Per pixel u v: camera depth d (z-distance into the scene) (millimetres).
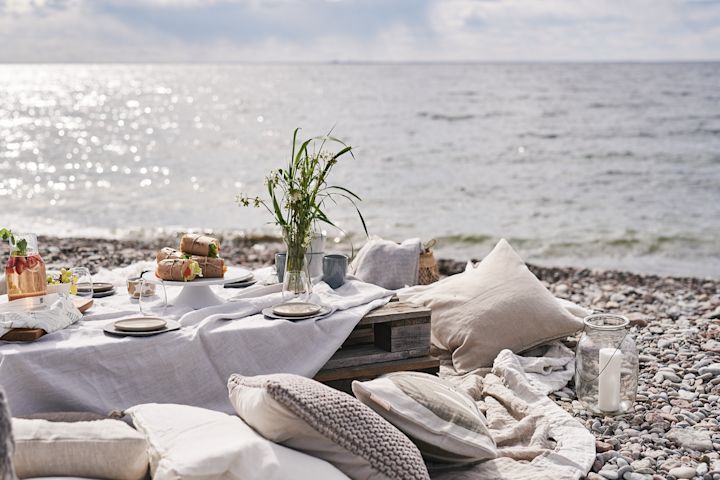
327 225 13062
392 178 19250
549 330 4508
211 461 2291
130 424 3041
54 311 3406
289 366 3576
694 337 5449
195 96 64250
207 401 3445
